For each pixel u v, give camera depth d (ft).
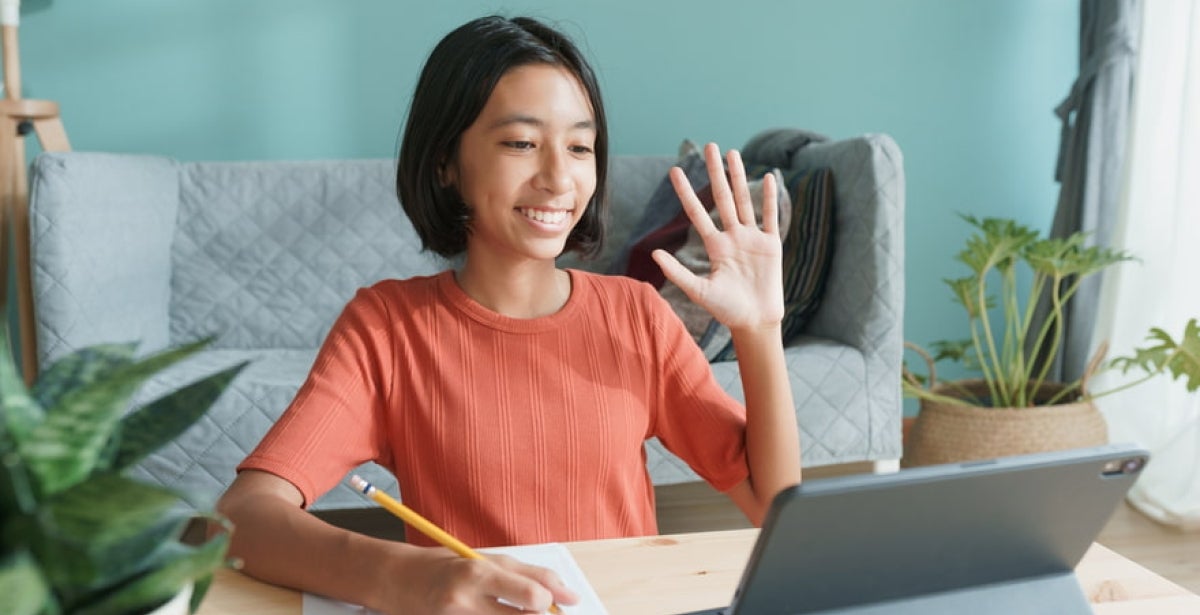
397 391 3.41
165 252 8.61
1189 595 2.54
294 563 2.60
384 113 9.64
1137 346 8.59
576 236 3.69
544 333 3.46
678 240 7.48
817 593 2.04
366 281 8.85
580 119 3.31
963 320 10.43
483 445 3.34
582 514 3.39
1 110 8.34
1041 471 2.02
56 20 9.15
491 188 3.28
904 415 10.54
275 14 9.38
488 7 9.61
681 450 3.67
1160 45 8.44
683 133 9.98
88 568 1.31
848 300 7.43
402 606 2.41
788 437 3.33
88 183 7.48
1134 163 8.64
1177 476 8.05
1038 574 2.27
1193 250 8.11
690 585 2.57
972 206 10.34
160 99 9.36
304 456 3.09
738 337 3.31
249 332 8.71
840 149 7.61
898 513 1.96
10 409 1.40
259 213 8.85
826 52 10.04
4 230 8.49
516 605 2.33
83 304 7.41
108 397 1.42
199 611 2.47
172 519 1.51
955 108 10.21
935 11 10.09
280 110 9.50
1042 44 10.21
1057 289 8.61
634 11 9.77
